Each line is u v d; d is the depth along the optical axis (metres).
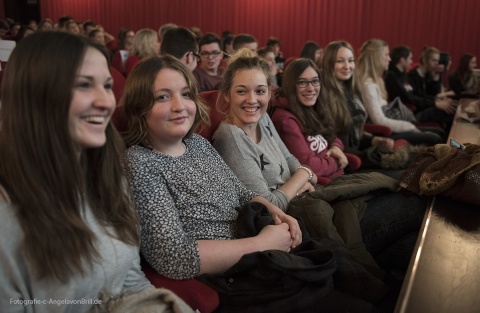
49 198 0.87
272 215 1.45
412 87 4.88
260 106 1.79
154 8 8.48
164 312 0.99
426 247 1.12
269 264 1.18
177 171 1.31
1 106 0.86
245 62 1.77
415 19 6.58
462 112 3.00
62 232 0.88
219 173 1.46
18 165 0.85
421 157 1.70
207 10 7.95
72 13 9.57
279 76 4.50
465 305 0.88
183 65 1.36
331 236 1.53
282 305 1.16
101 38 5.84
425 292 0.92
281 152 1.98
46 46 0.85
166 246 1.15
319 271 1.20
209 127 1.83
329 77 2.76
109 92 0.95
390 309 1.21
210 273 1.20
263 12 7.47
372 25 6.82
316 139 2.30
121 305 0.97
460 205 1.42
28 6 10.11
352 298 1.22
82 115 0.89
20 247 0.87
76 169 0.89
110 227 1.02
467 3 6.29
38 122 0.85
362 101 3.24
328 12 7.03
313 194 1.63
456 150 1.55
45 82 0.84
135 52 4.21
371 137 3.11
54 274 0.88
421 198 1.67
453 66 6.50
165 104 1.29
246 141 1.75
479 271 1.01
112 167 1.04
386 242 1.66
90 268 0.94
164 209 1.20
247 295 1.17
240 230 1.37
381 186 1.70
